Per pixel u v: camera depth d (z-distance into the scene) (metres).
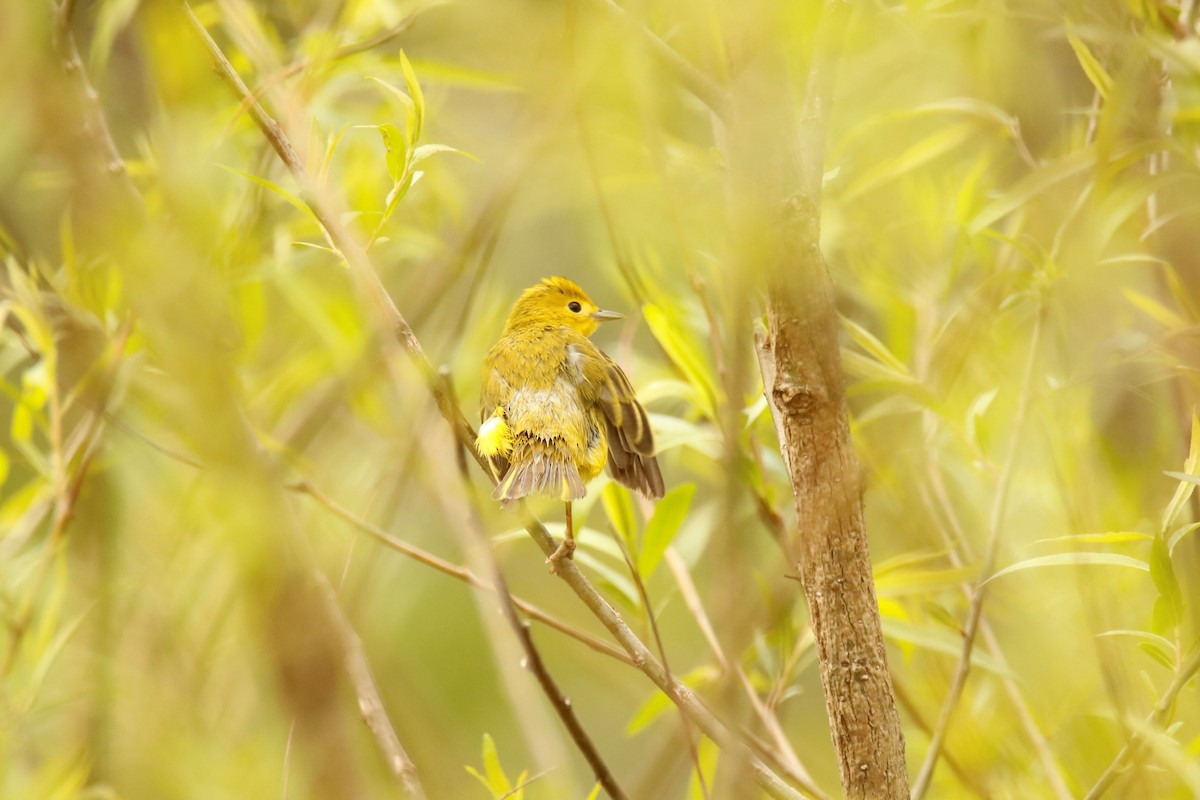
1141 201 7.62
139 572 7.69
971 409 7.66
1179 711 7.64
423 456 7.66
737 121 7.35
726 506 6.95
